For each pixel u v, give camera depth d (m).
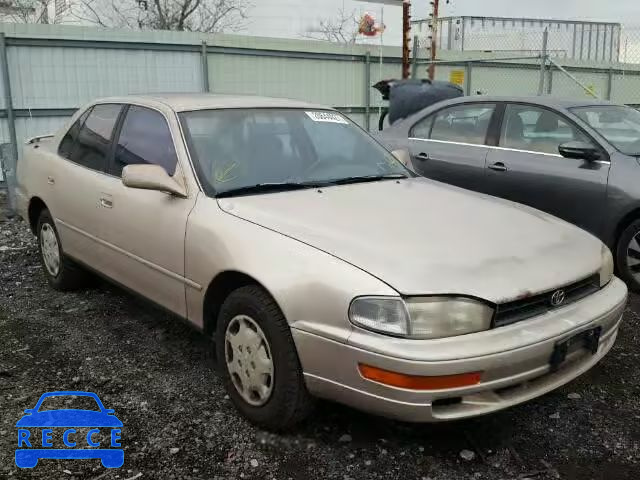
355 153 4.22
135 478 2.75
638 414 3.29
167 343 4.15
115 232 4.04
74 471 2.79
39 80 10.09
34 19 17.89
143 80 11.11
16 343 4.14
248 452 2.95
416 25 19.53
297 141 4.04
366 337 2.59
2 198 9.16
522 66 16.27
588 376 3.71
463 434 3.11
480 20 19.36
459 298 2.59
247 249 3.04
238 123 3.93
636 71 17.70
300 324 2.78
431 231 3.04
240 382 3.19
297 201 3.39
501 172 5.86
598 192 5.19
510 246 2.99
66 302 4.93
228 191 3.50
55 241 5.05
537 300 2.80
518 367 2.64
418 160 6.55
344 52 13.67
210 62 11.84
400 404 2.54
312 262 2.80
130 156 4.08
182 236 3.43
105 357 3.94
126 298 5.01
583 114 5.62
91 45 10.45
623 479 2.76
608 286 3.26
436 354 2.49
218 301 3.38
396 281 2.60
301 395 2.90
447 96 9.83
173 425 3.17
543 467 2.85
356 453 2.95
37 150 5.28
